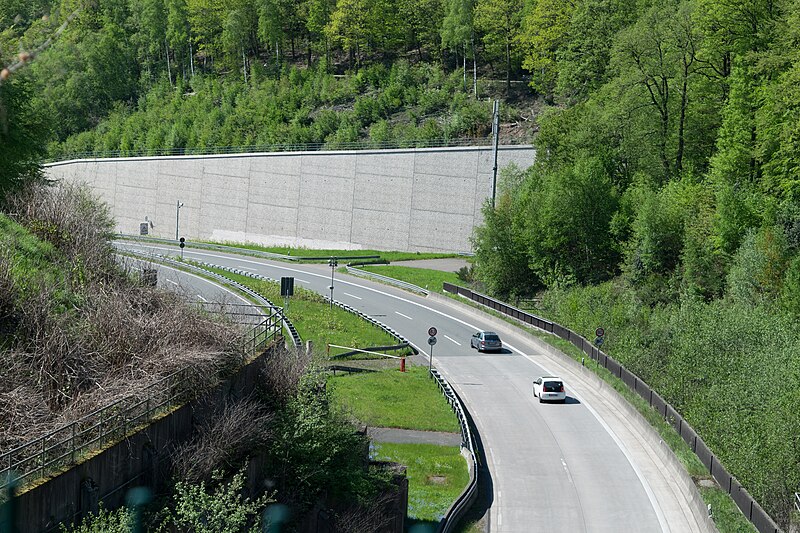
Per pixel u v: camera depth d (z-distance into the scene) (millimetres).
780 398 37281
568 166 72625
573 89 90500
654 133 71062
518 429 41250
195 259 84812
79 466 18734
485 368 52562
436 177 90438
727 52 66688
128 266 34375
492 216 72500
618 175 75000
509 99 106438
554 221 70250
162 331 25828
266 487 25469
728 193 58906
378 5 119938
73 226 32312
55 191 35625
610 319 55594
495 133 73438
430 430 41188
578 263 70375
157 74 135750
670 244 63469
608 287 63344
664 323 51938
